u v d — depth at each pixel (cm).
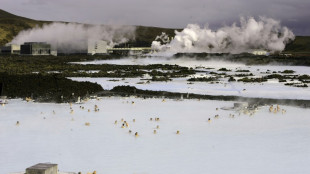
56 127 7062
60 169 4572
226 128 7144
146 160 5003
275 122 7756
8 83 11231
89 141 6012
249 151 5497
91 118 8038
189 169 4647
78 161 4919
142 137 6353
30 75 12162
